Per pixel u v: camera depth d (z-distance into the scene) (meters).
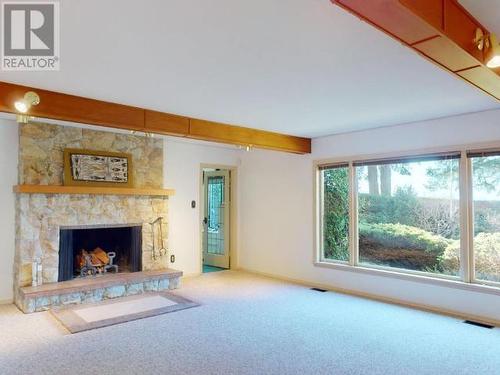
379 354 3.24
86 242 5.65
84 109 3.49
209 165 6.79
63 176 4.96
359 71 2.83
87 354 3.22
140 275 5.31
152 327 3.90
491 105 3.89
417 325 3.99
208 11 1.93
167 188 6.18
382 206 5.16
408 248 4.89
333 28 2.12
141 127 3.91
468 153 4.26
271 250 6.55
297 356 3.19
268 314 4.36
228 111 4.07
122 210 5.45
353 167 5.39
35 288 4.52
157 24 2.07
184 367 2.98
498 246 4.12
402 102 3.72
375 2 1.42
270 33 2.19
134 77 2.94
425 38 1.75
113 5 1.86
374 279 5.11
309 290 5.53
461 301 4.29
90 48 2.39
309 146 5.88
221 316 4.28
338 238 5.68
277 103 3.73
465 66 2.11
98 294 4.86
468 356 3.21
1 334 3.68
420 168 4.79
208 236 7.68
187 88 3.23
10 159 4.77
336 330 3.83
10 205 4.77
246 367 2.98
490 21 2.02
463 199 4.34
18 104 3.08
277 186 6.47
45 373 2.87
